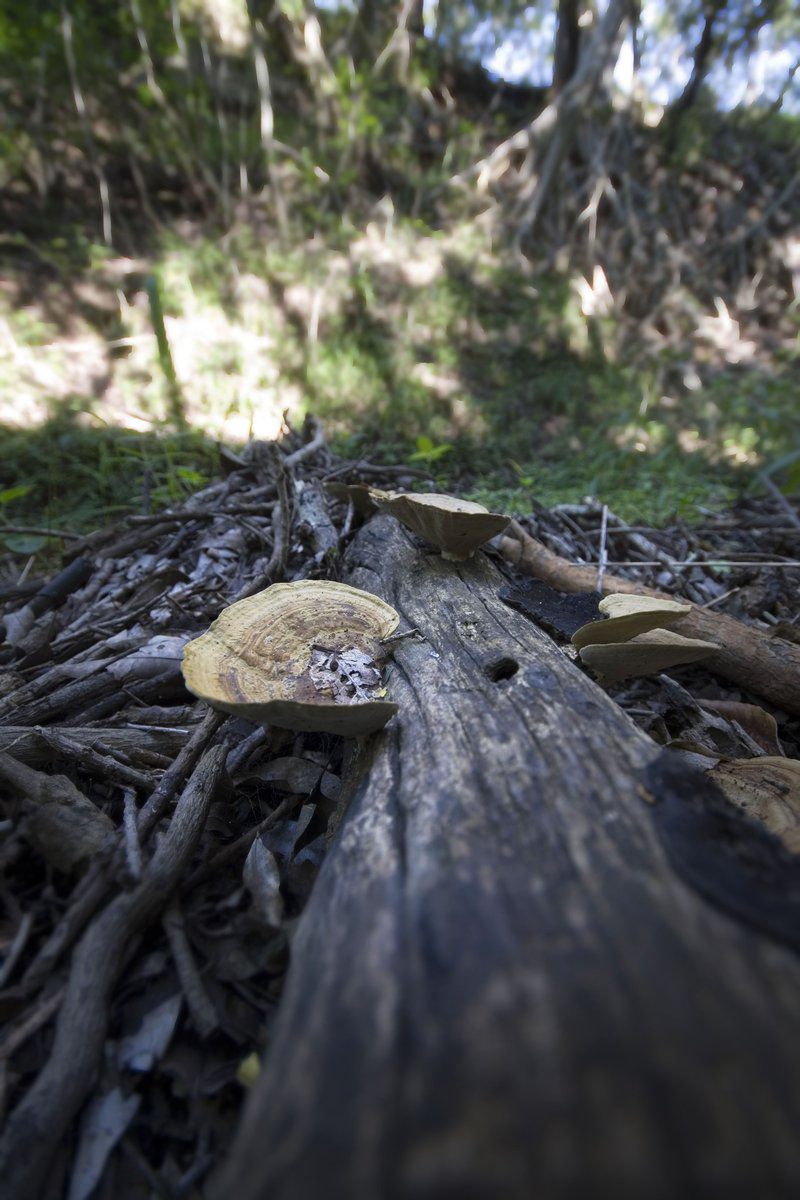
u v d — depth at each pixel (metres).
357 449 1.12
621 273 1.99
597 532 0.78
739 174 2.18
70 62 1.48
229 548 0.65
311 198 1.76
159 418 1.12
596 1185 0.12
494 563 0.58
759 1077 0.14
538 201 1.88
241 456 0.84
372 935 0.21
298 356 1.35
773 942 0.18
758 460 1.27
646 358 1.72
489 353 1.59
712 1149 0.13
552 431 1.41
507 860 0.22
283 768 0.39
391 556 0.55
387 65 2.00
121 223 1.58
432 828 0.25
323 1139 0.14
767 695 0.50
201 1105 0.24
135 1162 0.23
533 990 0.17
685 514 0.94
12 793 0.34
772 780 0.34
